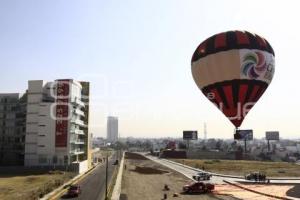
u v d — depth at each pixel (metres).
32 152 102.19
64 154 101.25
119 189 66.06
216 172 103.88
